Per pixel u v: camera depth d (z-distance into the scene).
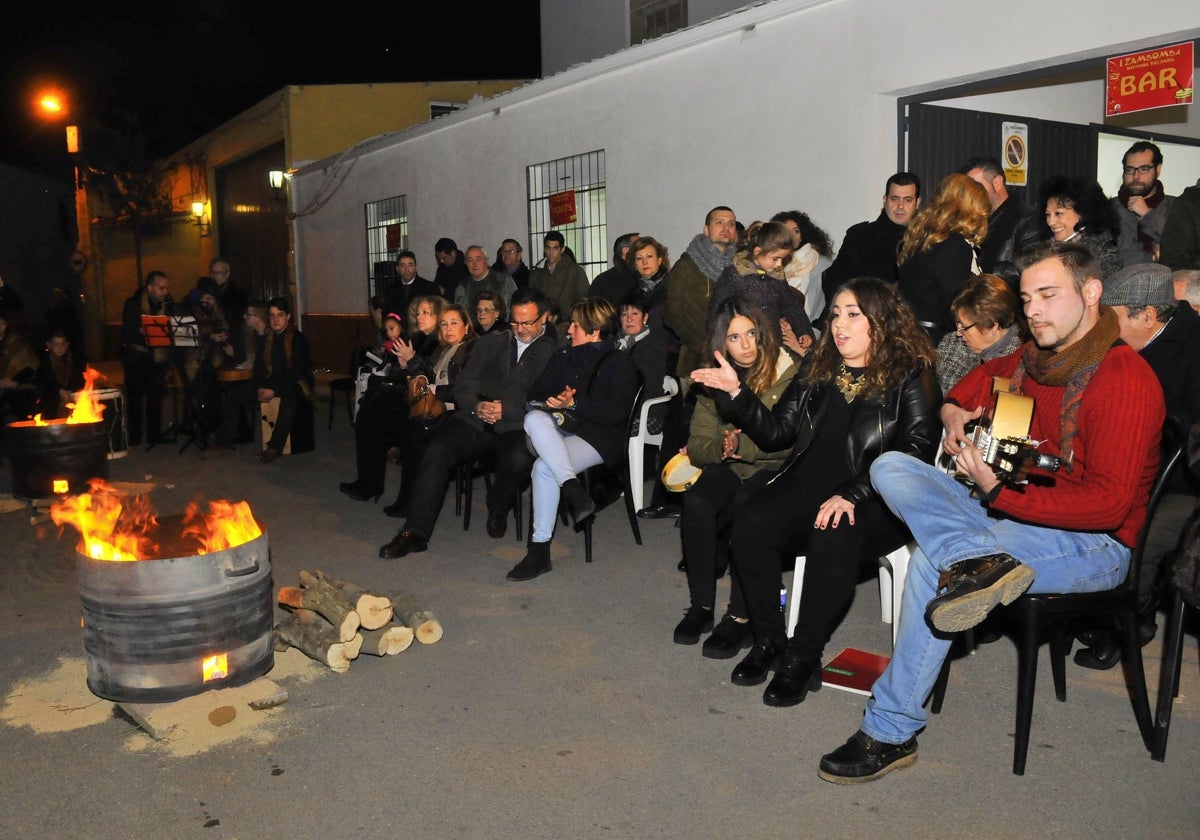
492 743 3.29
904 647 2.95
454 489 7.26
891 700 2.97
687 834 2.74
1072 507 2.83
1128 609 3.08
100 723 3.52
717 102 7.98
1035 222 5.21
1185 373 3.62
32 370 8.91
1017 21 5.89
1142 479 3.05
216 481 7.91
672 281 6.03
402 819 2.84
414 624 4.15
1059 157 8.18
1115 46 5.50
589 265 9.86
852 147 6.92
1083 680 3.66
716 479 4.20
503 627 4.36
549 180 10.35
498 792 2.98
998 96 7.69
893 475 3.04
